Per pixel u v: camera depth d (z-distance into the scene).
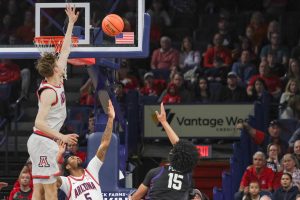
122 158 19.12
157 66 25.44
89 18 15.89
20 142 23.19
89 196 14.57
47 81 12.91
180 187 11.82
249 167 19.56
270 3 27.86
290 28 26.67
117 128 18.16
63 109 13.02
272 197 18.36
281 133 21.38
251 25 25.77
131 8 26.94
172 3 27.86
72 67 25.05
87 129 22.12
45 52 14.16
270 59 23.94
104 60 17.09
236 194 19.30
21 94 24.22
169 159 11.89
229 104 22.72
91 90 23.39
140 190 12.27
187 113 22.89
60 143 13.18
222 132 22.77
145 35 15.73
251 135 20.97
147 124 22.89
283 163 19.20
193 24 27.64
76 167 14.66
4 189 21.61
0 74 24.56
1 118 23.25
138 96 22.69
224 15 26.67
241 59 24.33
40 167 13.14
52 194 13.25
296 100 21.84
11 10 26.67
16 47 15.80
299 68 22.98
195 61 25.14
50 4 15.99
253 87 23.19
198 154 11.84
